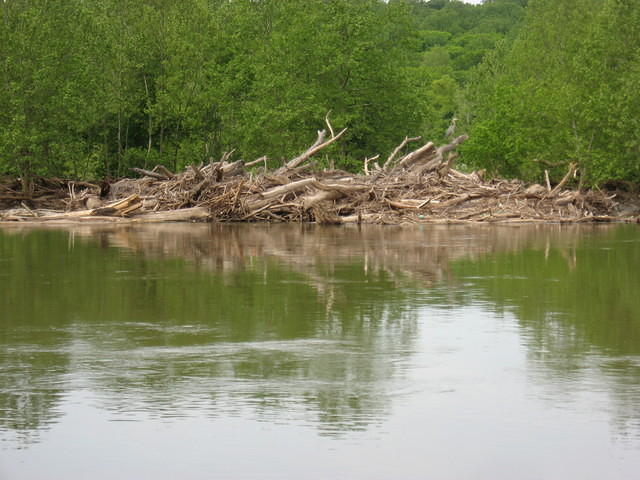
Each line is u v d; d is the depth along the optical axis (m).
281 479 9.55
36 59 64.50
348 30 78.12
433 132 97.00
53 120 64.94
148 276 25.05
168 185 54.62
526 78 90.44
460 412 11.70
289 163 57.34
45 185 64.56
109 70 71.44
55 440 10.66
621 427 11.12
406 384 13.04
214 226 47.66
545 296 21.50
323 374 13.57
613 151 64.38
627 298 21.23
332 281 24.11
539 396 12.41
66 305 19.97
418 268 27.28
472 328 17.30
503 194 55.84
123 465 9.91
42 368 13.91
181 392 12.53
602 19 72.38
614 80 68.44
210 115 78.19
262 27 85.88
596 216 56.34
